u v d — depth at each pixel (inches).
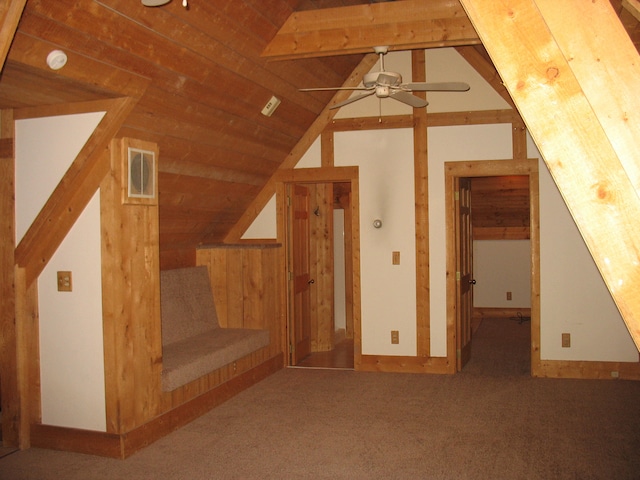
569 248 211.3
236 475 131.3
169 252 206.8
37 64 112.5
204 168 189.9
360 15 165.6
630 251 58.5
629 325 58.5
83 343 144.9
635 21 133.5
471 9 63.6
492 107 217.5
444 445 147.8
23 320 149.9
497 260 342.3
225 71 161.9
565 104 60.5
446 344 221.6
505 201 318.0
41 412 150.4
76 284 145.1
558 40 60.8
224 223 232.2
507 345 268.4
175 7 128.9
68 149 141.6
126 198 141.9
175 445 150.5
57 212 144.7
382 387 203.3
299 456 142.0
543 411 173.8
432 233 222.7
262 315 217.2
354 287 229.9
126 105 136.6
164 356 171.8
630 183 58.5
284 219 236.4
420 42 163.8
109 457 142.3
